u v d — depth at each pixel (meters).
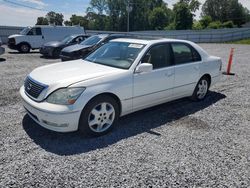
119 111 4.45
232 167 3.43
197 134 4.40
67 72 4.30
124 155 3.61
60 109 3.69
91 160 3.45
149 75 4.70
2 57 15.02
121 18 84.50
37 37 18.92
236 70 11.30
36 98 3.94
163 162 3.47
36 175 3.08
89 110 3.95
